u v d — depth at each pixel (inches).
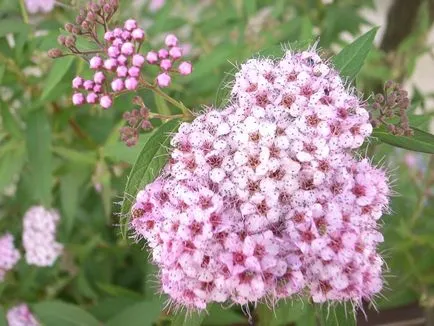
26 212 6.8
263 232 3.6
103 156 5.9
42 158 6.0
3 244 6.7
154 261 4.4
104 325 5.6
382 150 5.1
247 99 3.9
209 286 3.7
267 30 6.7
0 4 6.0
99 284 6.2
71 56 5.1
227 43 6.8
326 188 3.7
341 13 7.8
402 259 6.3
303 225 3.6
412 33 7.7
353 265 3.7
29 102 6.5
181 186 3.7
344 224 3.7
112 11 4.4
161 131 3.9
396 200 6.7
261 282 3.5
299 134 3.7
